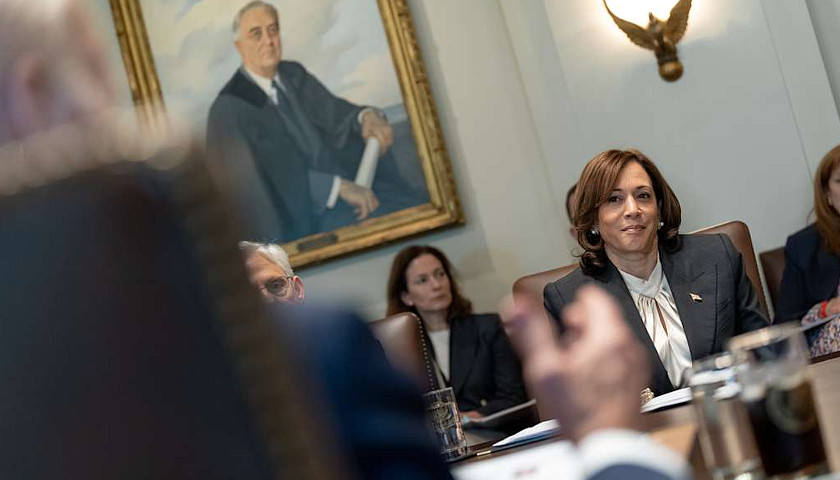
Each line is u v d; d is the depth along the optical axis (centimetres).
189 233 40
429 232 557
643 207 335
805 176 514
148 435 43
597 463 70
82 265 41
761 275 514
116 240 40
